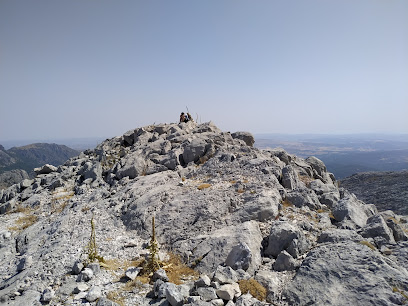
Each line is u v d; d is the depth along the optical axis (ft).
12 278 54.39
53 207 96.48
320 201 77.05
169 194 78.54
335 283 40.32
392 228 57.47
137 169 108.68
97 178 112.98
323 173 124.47
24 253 68.80
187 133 144.05
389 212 72.28
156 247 52.47
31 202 104.42
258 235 56.39
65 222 76.69
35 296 44.42
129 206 80.12
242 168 87.20
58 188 113.50
